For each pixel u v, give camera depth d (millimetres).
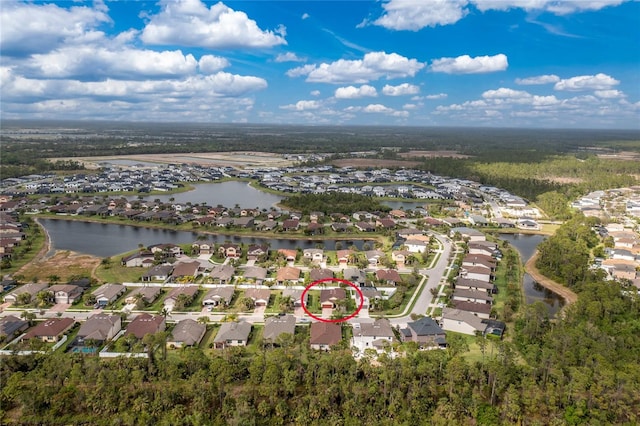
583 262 130250
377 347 87312
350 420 67125
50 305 107062
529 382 71875
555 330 89562
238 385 75062
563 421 66188
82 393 70688
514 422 68062
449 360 77875
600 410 67688
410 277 124250
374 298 111312
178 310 105062
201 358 77438
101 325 91250
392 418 68500
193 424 66875
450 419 66750
